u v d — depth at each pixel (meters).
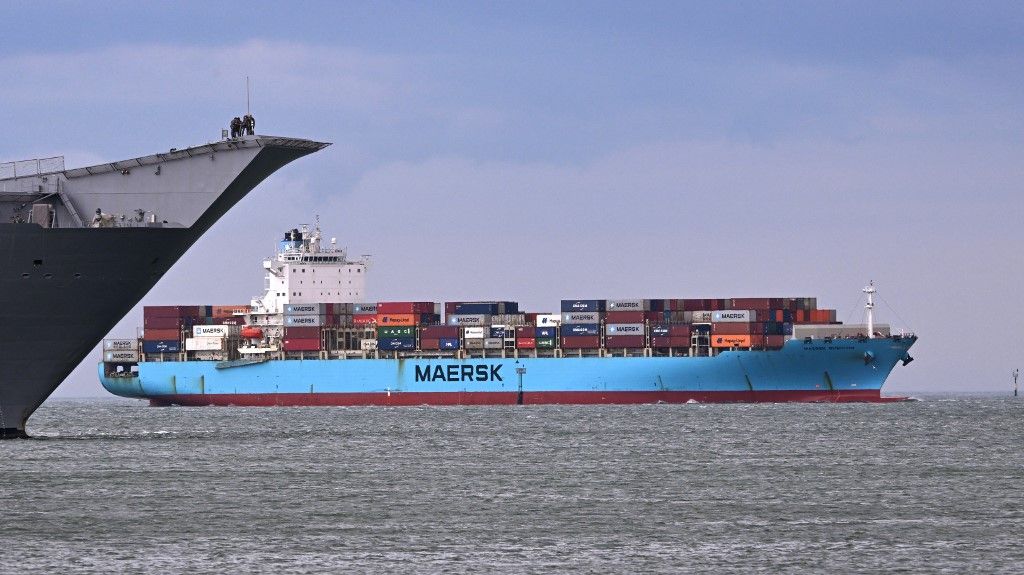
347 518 174.38
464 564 144.50
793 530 165.12
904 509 183.00
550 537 160.38
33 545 155.00
